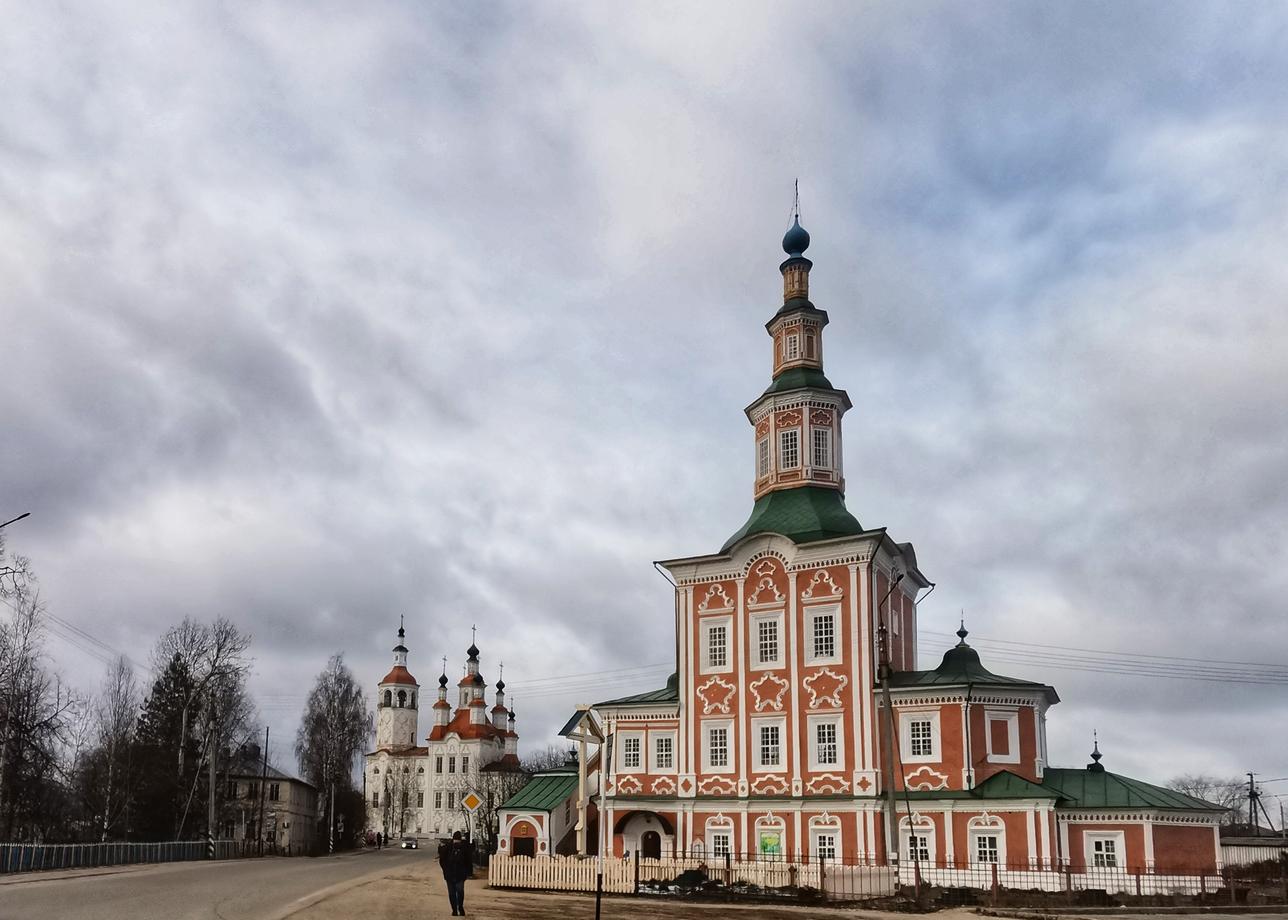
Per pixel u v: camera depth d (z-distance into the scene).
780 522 67.88
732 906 45.38
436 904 42.44
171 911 34.59
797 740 62.34
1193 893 48.72
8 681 69.38
